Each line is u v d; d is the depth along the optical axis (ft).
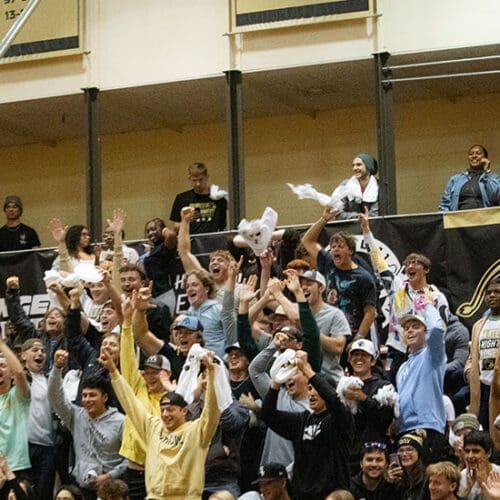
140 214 132.67
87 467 85.56
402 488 77.51
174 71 115.96
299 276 87.86
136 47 117.29
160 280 103.55
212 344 92.68
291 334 82.23
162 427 79.66
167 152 132.46
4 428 89.86
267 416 78.38
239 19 113.70
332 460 77.36
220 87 118.32
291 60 112.37
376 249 95.25
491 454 76.95
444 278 100.37
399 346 92.84
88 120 118.01
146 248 108.47
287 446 83.35
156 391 84.79
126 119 128.67
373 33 110.32
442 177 123.24
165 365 84.99
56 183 135.95
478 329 88.17
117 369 87.81
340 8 110.93
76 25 119.03
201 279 93.81
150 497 78.48
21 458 89.56
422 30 109.40
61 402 86.53
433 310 83.56
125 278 94.79
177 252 104.01
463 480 76.33
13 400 90.53
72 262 105.91
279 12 112.57
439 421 82.02
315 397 78.18
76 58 119.14
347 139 126.62
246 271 98.32
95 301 99.45
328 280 92.32
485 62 112.27
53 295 104.42
